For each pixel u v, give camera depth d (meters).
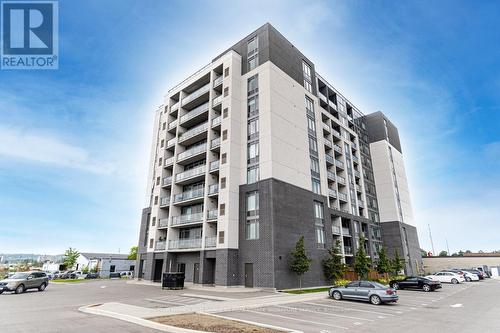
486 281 42.38
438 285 28.62
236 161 31.52
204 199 31.77
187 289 26.67
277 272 26.20
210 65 37.88
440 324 12.37
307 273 29.80
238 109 33.69
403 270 49.66
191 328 10.55
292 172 31.80
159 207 37.78
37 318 12.55
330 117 45.22
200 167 34.00
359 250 33.84
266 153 30.00
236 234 29.12
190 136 36.72
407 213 59.09
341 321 12.97
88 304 17.05
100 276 63.03
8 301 18.36
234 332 10.06
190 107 40.50
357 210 46.50
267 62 33.19
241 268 28.19
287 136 32.59
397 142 65.31
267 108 31.45
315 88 41.66
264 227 27.80
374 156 58.78
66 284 34.75
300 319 13.34
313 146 37.69
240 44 37.28
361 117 60.09
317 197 35.28
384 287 19.02
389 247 52.34
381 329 11.38
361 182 50.75
